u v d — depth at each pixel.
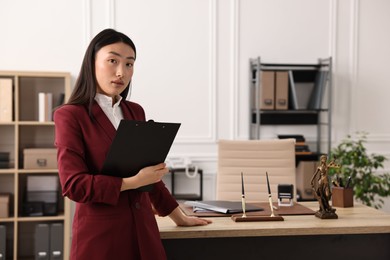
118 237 2.06
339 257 2.79
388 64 5.68
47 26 5.10
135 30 5.24
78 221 2.08
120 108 2.29
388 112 5.69
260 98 5.20
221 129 5.43
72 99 2.12
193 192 5.42
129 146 2.01
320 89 5.32
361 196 4.97
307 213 2.96
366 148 5.68
